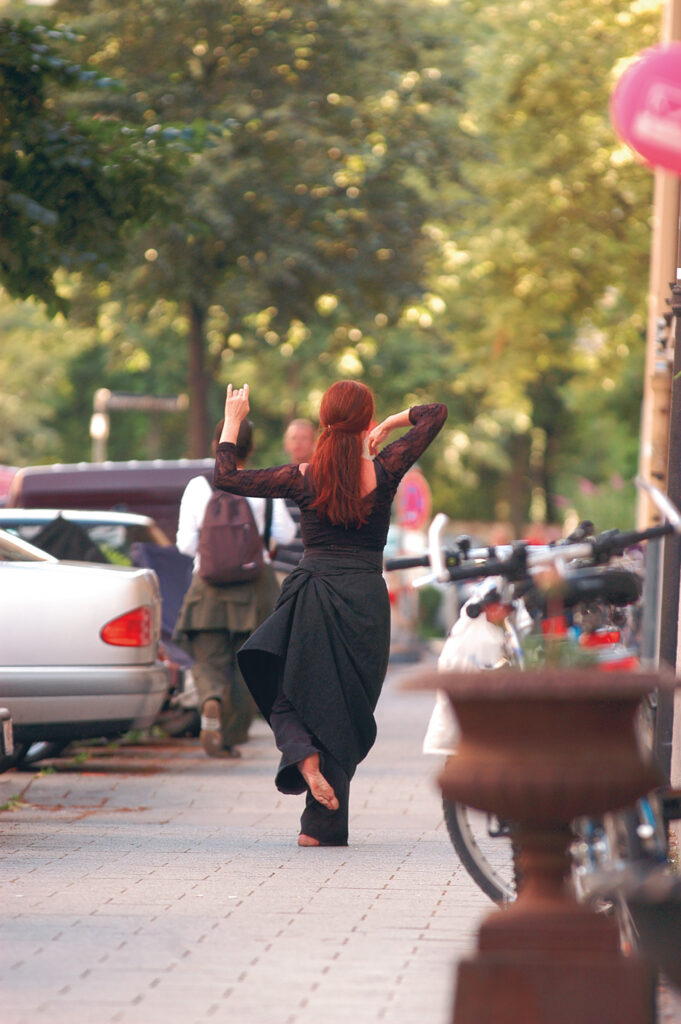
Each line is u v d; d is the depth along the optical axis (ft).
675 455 76.84
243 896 67.26
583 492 343.26
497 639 61.16
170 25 240.94
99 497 190.80
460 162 266.36
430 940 58.70
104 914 63.21
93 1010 48.83
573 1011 40.32
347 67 252.01
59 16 242.58
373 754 138.51
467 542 56.44
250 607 122.01
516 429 501.15
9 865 74.95
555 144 326.85
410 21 258.37
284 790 82.07
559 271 329.93
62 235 143.64
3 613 108.37
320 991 51.24
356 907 64.90
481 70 308.60
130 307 257.55
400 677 41.52
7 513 150.00
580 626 56.03
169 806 100.32
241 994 50.83
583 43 324.60
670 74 56.24
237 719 128.16
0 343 499.51
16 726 108.17
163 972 53.67
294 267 246.27
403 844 83.30
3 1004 49.42
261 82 245.45
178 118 234.99
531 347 348.79
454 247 326.03
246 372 370.12
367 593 79.66
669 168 56.39
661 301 161.27
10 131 140.67
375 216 254.68
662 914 41.78
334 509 78.95
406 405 364.79
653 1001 40.75
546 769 40.01
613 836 51.90
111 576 110.93
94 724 109.09
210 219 230.27
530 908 41.68
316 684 79.25
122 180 143.84
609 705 40.34
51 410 535.60
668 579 76.13
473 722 40.98
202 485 123.75
